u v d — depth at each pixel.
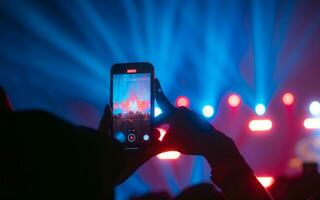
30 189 0.58
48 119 0.60
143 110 1.66
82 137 0.62
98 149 0.64
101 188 0.64
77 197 0.60
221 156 1.16
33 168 0.58
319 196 1.19
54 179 0.58
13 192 0.57
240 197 1.13
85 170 0.61
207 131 1.18
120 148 0.72
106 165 0.66
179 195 1.24
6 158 0.58
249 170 1.15
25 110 0.60
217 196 1.21
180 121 1.20
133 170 1.21
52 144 0.59
